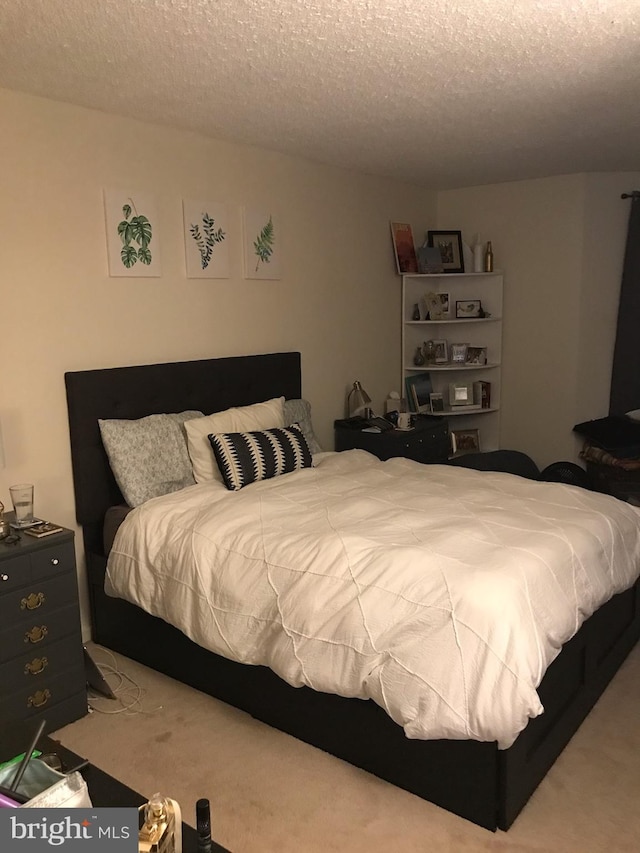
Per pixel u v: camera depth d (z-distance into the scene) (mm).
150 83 2584
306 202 3998
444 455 4621
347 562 2186
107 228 2996
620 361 4848
